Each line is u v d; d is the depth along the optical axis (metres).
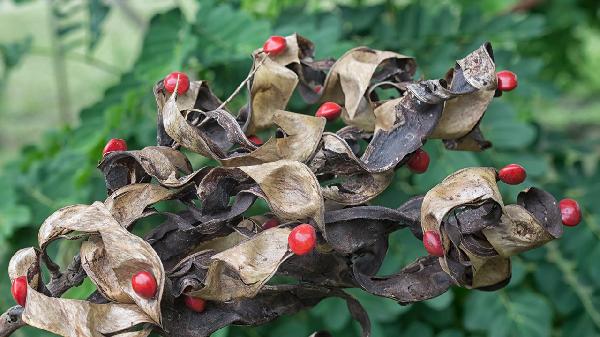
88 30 1.12
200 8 0.86
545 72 1.55
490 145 0.57
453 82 0.54
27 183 0.98
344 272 0.54
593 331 1.00
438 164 0.87
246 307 0.53
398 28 1.03
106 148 0.55
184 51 0.81
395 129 0.54
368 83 0.56
